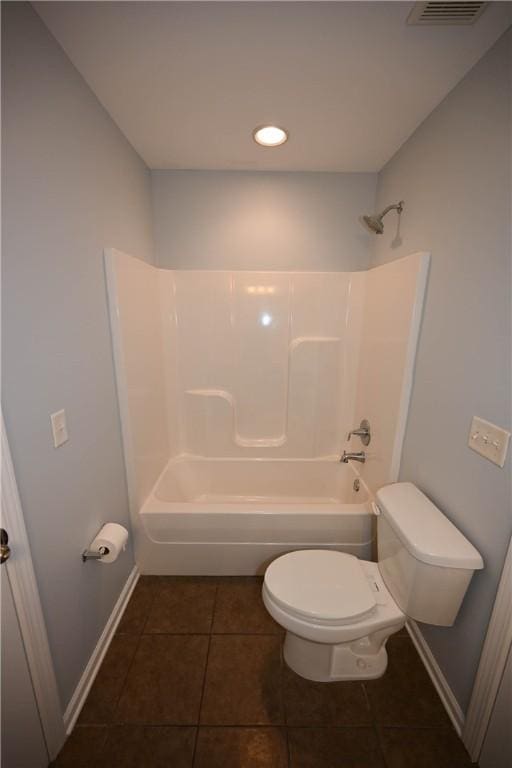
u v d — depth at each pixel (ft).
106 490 4.61
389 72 3.85
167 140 5.43
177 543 5.64
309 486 7.70
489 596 3.30
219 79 4.00
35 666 3.09
